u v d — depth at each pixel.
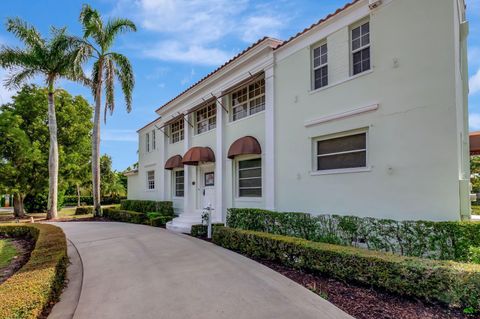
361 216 8.55
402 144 7.79
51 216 20.47
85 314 4.61
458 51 8.34
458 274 4.41
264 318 4.31
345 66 9.19
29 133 24.11
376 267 5.21
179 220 13.92
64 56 18.91
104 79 19.75
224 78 14.30
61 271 6.20
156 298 5.20
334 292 5.28
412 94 7.65
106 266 7.42
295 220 8.76
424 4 7.54
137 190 24.84
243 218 10.56
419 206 7.43
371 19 8.59
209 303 4.91
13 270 8.00
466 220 6.82
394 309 4.52
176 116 18.41
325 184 9.57
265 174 11.84
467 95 10.35
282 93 11.26
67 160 24.69
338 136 9.38
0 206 43.97
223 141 14.31
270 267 6.97
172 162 18.14
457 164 6.95
